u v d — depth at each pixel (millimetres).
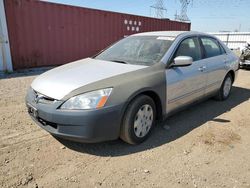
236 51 20156
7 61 8406
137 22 12633
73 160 2912
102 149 3178
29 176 2582
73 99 2805
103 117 2824
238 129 3936
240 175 2730
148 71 3365
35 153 3025
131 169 2775
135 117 3135
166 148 3256
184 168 2826
